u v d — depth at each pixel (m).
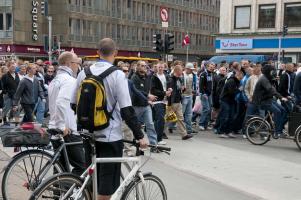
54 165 5.48
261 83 11.72
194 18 77.31
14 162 5.39
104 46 4.68
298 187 7.45
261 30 41.75
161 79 11.17
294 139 10.77
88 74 4.66
